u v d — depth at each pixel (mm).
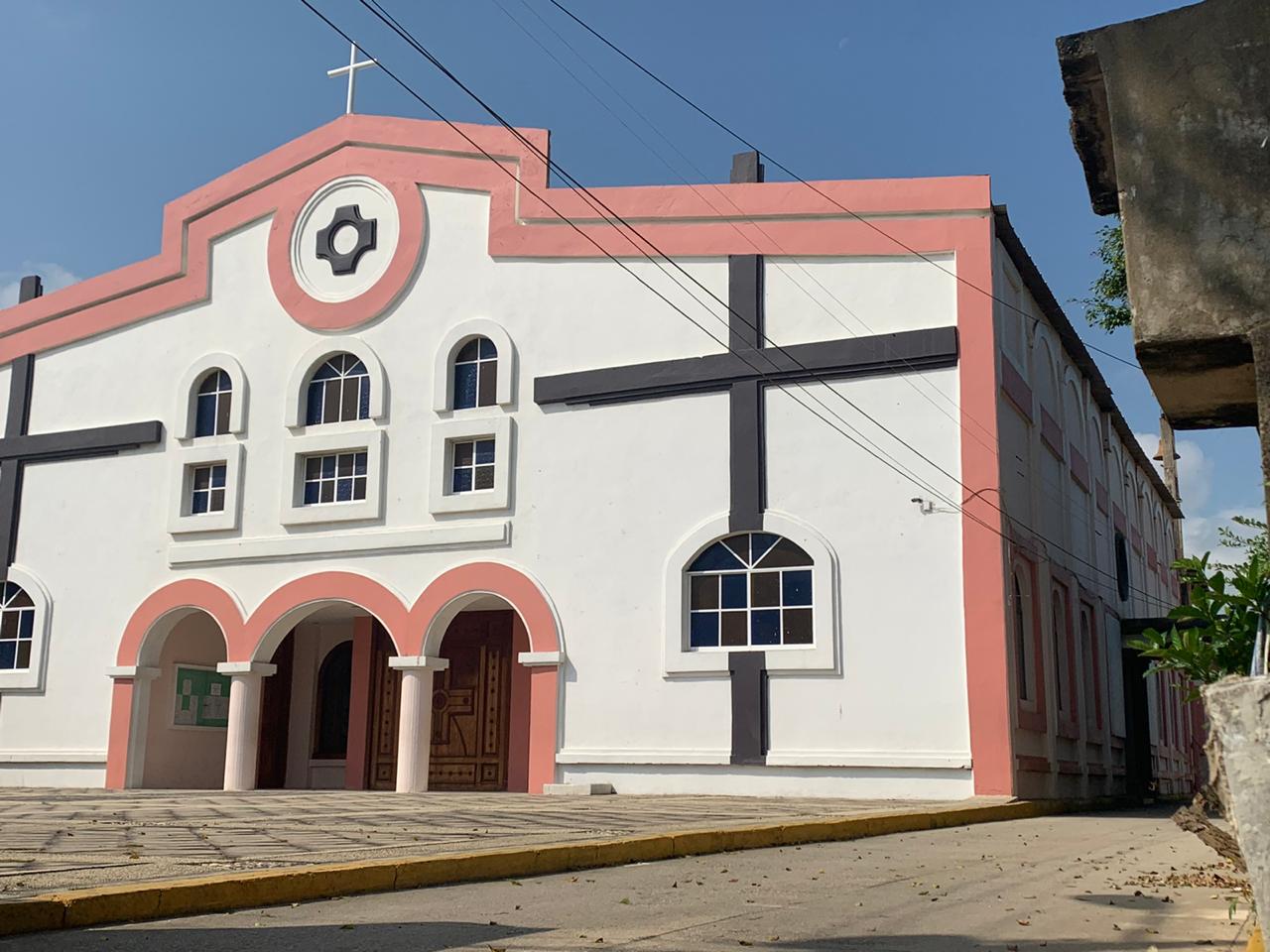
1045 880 7570
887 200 16266
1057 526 19156
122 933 5184
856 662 15328
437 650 18125
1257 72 4164
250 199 20578
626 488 17031
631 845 8297
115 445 20719
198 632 21000
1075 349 20953
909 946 5109
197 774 20703
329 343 19453
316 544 18891
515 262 18391
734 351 16656
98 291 21484
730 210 17047
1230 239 4074
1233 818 3027
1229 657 4008
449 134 19141
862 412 15883
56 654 20531
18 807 12773
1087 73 4609
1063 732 17953
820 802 14266
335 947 4910
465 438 18266
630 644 16594
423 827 9641
